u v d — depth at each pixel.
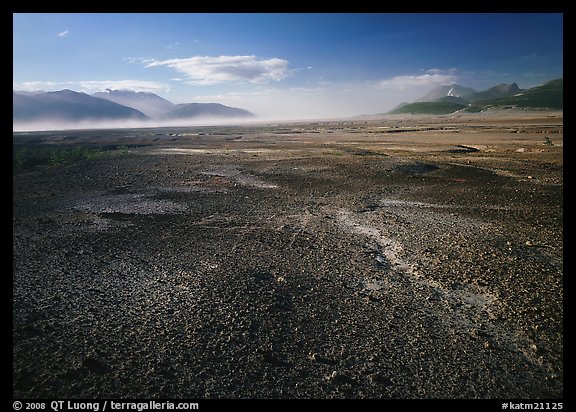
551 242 15.08
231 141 73.81
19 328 9.18
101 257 13.79
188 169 34.28
